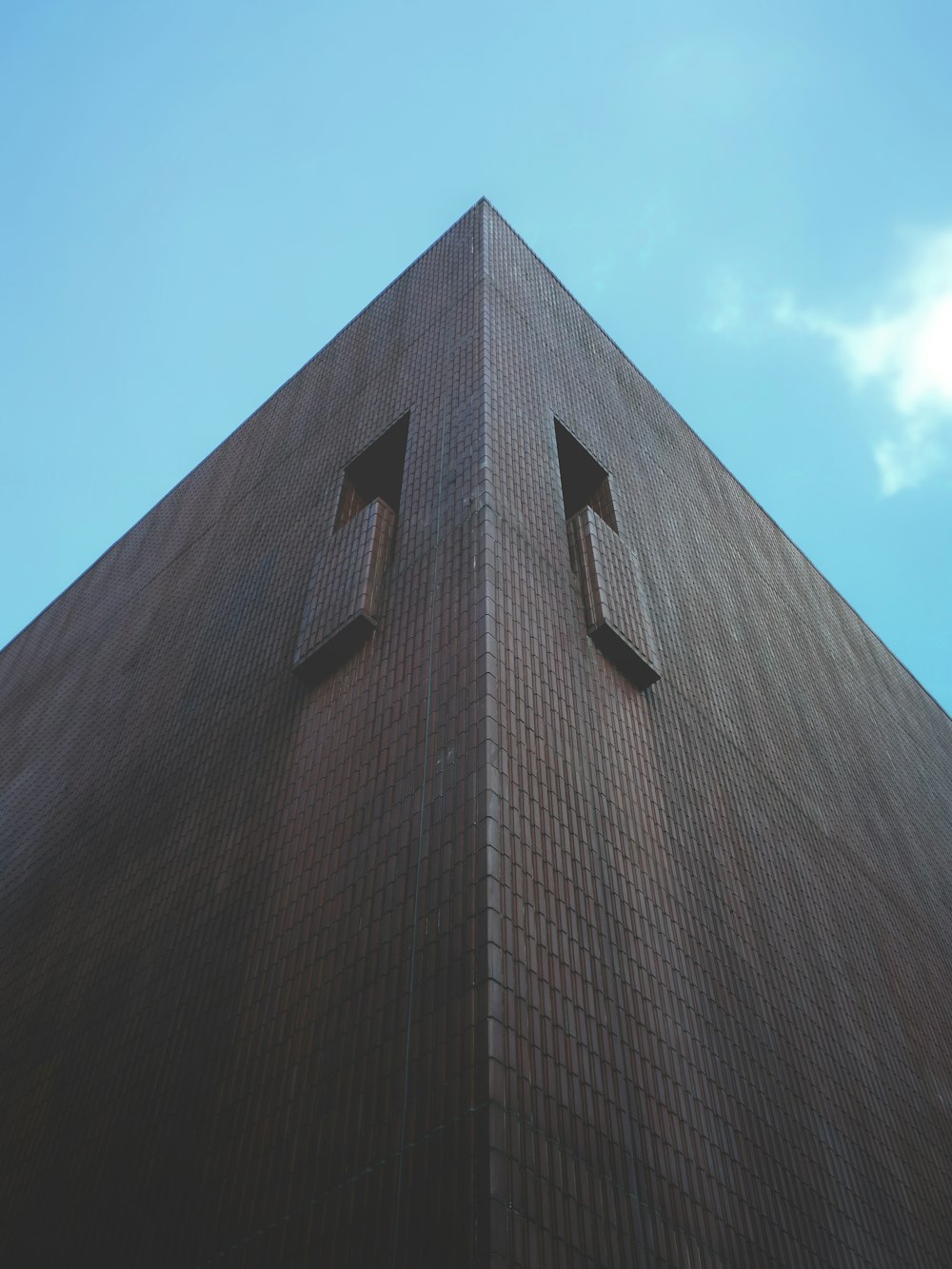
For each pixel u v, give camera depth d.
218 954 25.55
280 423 51.22
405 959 20.38
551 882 21.67
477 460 31.16
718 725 35.66
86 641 56.09
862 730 53.47
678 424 53.44
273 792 28.53
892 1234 25.56
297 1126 19.66
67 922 33.78
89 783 40.59
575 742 25.72
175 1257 19.69
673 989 23.55
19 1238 23.64
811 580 63.09
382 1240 16.69
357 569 31.09
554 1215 16.70
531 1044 18.48
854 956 34.38
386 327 46.47
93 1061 26.69
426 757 23.84
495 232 44.59
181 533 54.22
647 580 37.25
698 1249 19.14
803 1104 25.78
